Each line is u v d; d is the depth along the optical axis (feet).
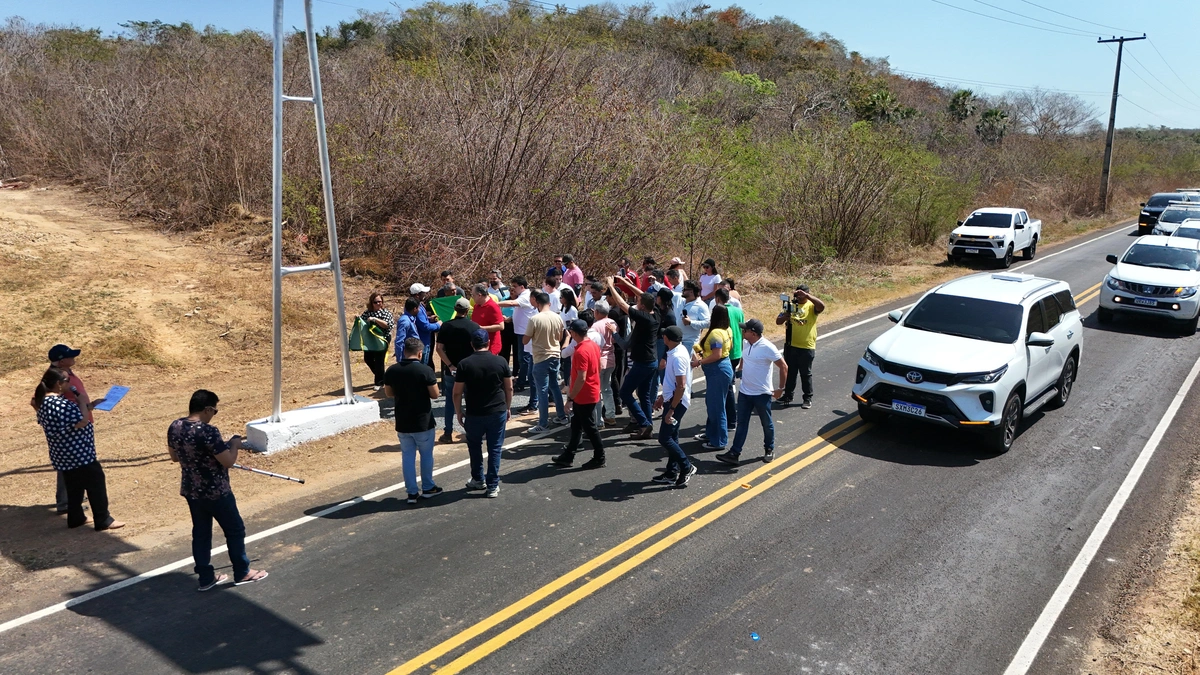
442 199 54.75
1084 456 29.35
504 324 36.17
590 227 54.60
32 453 28.53
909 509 24.56
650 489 25.91
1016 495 25.72
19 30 91.35
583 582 19.88
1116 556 21.88
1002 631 18.21
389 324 36.19
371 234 54.44
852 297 63.21
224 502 19.13
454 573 20.27
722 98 102.47
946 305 33.01
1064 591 19.95
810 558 21.34
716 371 29.01
